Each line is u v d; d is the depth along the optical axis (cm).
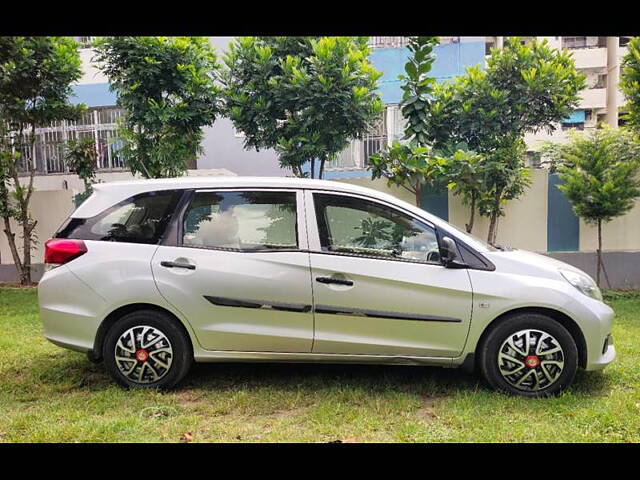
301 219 375
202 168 1159
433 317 359
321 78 683
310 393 377
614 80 2761
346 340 363
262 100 726
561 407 339
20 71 773
